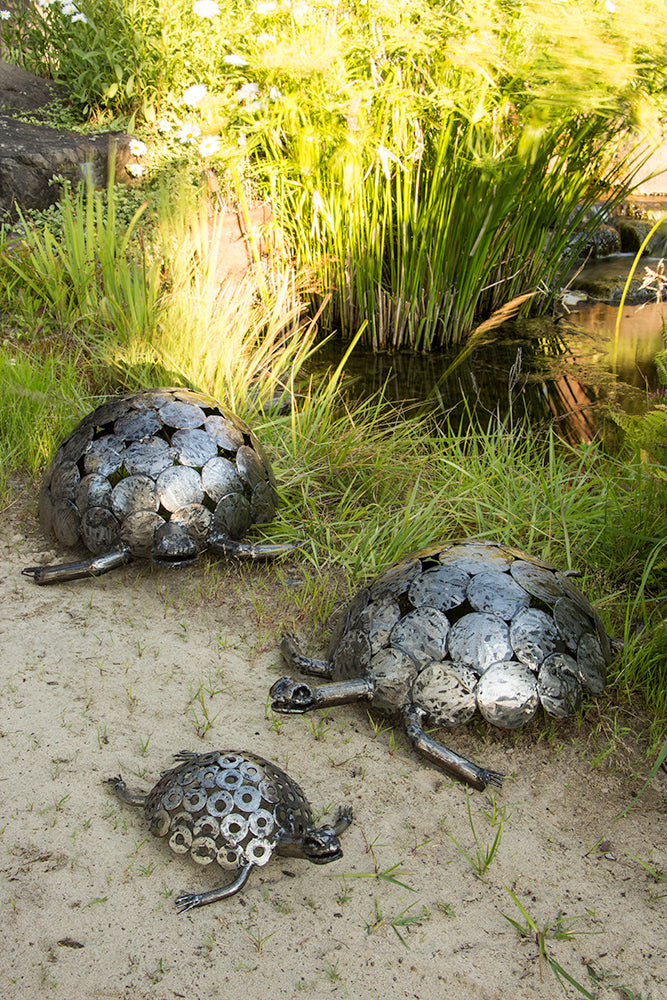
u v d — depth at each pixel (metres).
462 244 3.88
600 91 2.83
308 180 3.92
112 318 3.25
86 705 1.97
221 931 1.60
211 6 4.11
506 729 1.98
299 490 2.71
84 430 2.40
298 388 3.41
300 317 4.13
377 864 1.72
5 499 2.60
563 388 3.58
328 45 3.68
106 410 2.43
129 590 2.33
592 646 2.00
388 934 1.62
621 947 1.62
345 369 3.75
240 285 3.73
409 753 1.94
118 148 4.20
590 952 1.61
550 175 3.98
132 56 4.51
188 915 1.62
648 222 5.88
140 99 4.57
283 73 3.87
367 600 2.07
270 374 3.29
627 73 2.75
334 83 3.68
